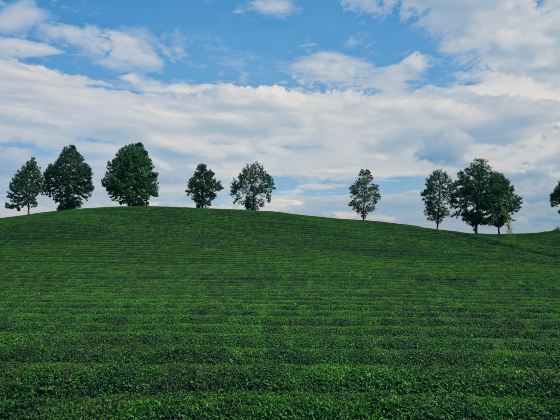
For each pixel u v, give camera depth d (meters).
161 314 30.83
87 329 26.78
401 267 50.81
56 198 117.69
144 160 109.25
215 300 35.53
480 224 98.94
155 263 52.12
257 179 126.94
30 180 109.56
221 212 88.81
